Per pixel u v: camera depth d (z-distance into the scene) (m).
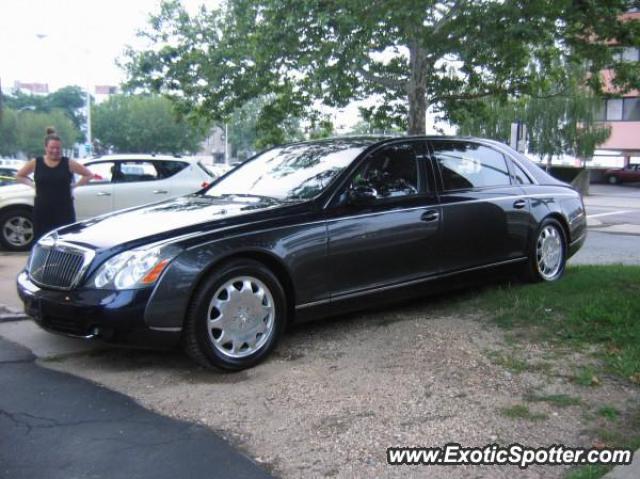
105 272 4.22
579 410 3.69
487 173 6.28
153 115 58.47
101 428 3.59
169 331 4.20
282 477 3.07
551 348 4.66
